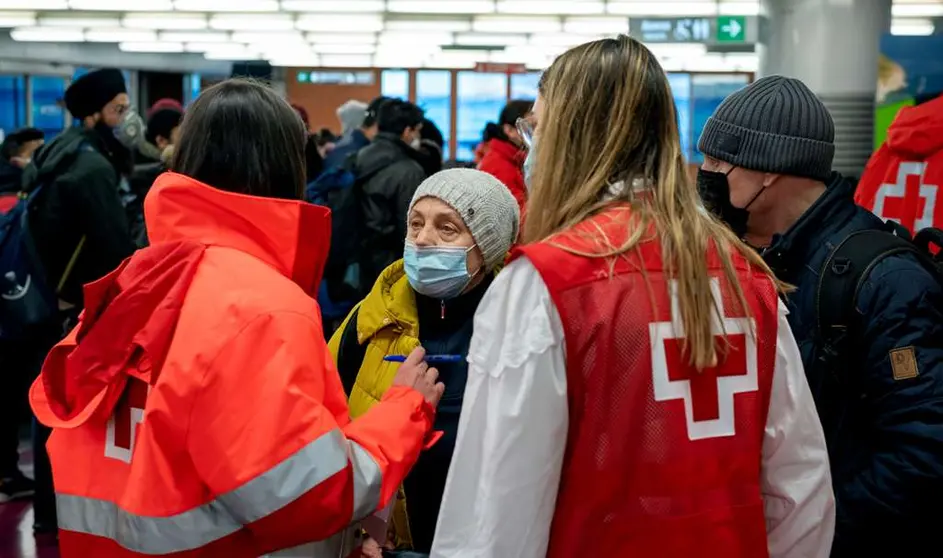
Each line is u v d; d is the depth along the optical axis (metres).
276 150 1.63
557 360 1.42
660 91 1.54
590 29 13.11
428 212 2.21
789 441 1.58
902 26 12.68
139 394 1.54
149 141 6.03
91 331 1.54
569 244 1.45
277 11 12.00
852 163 6.71
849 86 6.68
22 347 4.46
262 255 1.59
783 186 2.04
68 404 1.60
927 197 3.54
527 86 17.62
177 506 1.47
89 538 1.57
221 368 1.44
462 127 17.94
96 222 4.04
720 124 2.06
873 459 1.85
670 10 11.05
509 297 1.45
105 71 4.29
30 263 4.06
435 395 1.73
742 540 1.49
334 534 1.59
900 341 1.82
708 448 1.47
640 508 1.43
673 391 1.45
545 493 1.41
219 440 1.43
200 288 1.50
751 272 1.57
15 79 14.15
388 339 2.23
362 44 15.35
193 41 15.09
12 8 11.84
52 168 4.00
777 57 6.95
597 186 1.51
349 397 2.22
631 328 1.43
